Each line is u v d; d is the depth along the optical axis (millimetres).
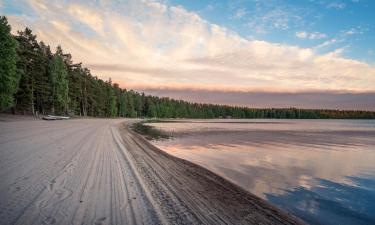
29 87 45062
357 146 25266
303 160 16906
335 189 10141
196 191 7160
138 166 9500
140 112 140375
